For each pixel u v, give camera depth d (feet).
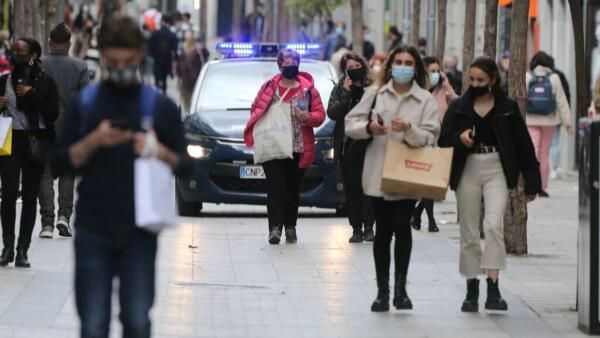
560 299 91.09
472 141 82.58
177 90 361.92
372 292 93.04
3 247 101.76
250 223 137.08
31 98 95.25
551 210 160.56
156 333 76.74
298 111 118.83
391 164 81.20
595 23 209.56
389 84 83.41
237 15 369.30
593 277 77.87
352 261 108.47
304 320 82.33
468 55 142.31
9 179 96.94
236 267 104.32
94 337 54.75
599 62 207.62
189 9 437.99
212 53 400.67
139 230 55.11
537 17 248.32
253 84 148.66
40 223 127.85
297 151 119.55
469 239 84.89
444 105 127.34
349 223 133.39
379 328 79.97
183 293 91.15
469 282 85.66
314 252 113.91
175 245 116.47
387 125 82.74
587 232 78.13
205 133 140.46
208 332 77.87
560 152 224.94
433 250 116.16
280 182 119.44
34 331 75.72
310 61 149.18
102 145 54.24
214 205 160.97
